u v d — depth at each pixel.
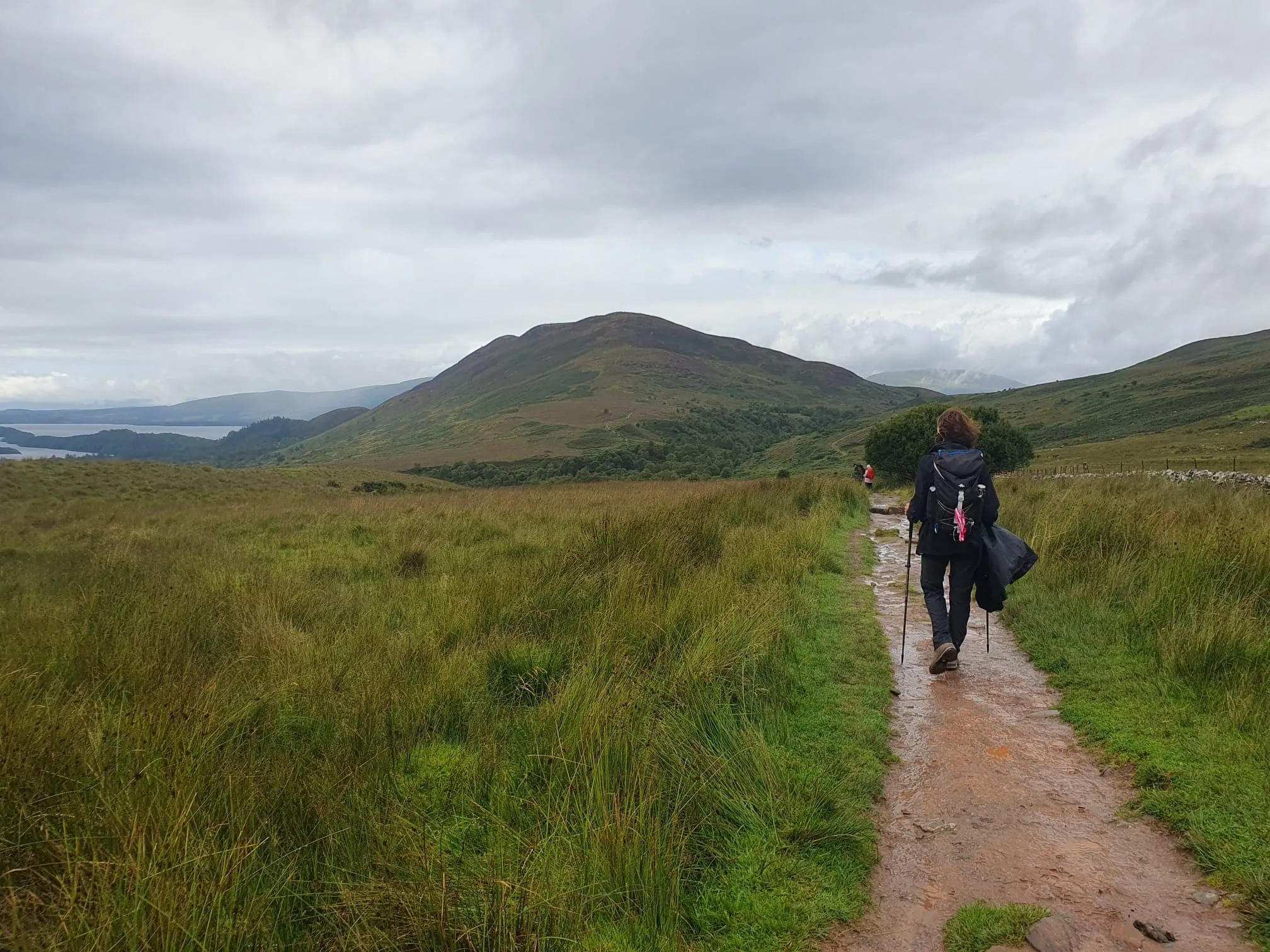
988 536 5.30
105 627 5.34
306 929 2.53
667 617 5.38
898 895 2.86
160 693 3.93
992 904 2.73
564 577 6.73
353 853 2.81
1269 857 2.74
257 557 10.50
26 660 4.66
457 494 25.61
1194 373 154.88
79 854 2.49
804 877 2.89
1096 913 2.63
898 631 6.52
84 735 3.37
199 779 3.00
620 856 2.70
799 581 7.84
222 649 5.38
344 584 8.50
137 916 2.22
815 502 15.25
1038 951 2.41
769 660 4.87
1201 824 3.02
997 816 3.37
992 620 6.70
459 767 3.55
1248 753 3.46
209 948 2.24
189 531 13.99
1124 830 3.17
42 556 10.80
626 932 2.49
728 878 2.88
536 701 4.51
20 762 3.02
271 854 2.78
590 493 21.86
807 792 3.41
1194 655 4.41
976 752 4.04
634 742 3.43
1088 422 134.50
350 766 3.45
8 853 2.62
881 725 4.35
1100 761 3.80
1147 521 7.96
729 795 3.34
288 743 3.83
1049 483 16.14
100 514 20.44
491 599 6.38
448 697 4.38
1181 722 3.91
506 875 2.57
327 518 15.89
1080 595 6.43
